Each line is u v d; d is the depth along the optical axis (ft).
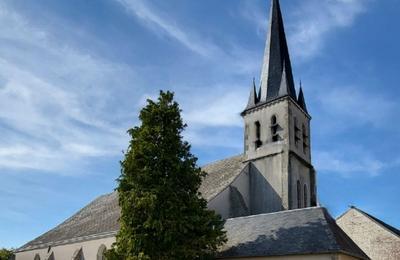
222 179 96.99
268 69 109.91
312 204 98.68
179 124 65.16
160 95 66.33
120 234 59.41
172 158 61.62
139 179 59.62
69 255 98.02
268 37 115.24
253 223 71.26
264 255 60.54
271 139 99.35
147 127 63.05
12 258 117.70
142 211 58.18
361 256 61.62
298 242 59.88
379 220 111.75
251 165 100.37
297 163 97.40
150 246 56.59
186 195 60.80
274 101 102.22
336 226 65.31
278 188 93.15
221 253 65.10
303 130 105.50
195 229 59.00
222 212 85.92
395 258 97.76
